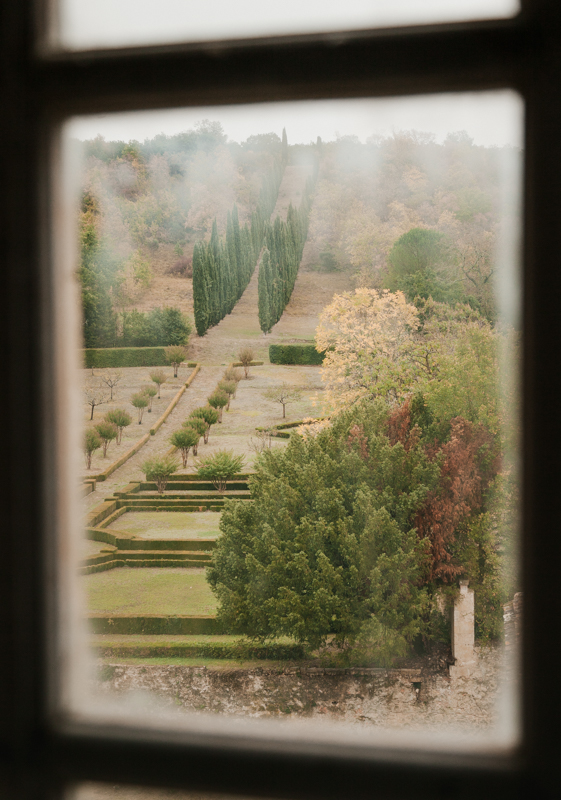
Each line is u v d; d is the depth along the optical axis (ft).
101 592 96.22
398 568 84.23
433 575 84.84
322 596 82.99
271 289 136.26
